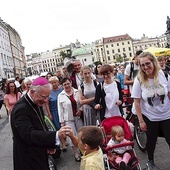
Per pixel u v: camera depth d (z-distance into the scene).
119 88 5.43
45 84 2.85
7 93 7.12
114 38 135.25
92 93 5.77
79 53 65.75
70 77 6.99
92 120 5.75
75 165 5.76
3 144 8.58
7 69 59.47
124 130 4.58
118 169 4.05
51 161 4.95
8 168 6.28
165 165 5.05
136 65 6.31
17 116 2.87
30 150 2.96
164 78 4.46
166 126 4.48
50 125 5.94
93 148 3.02
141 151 5.95
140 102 4.63
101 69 5.36
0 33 59.75
